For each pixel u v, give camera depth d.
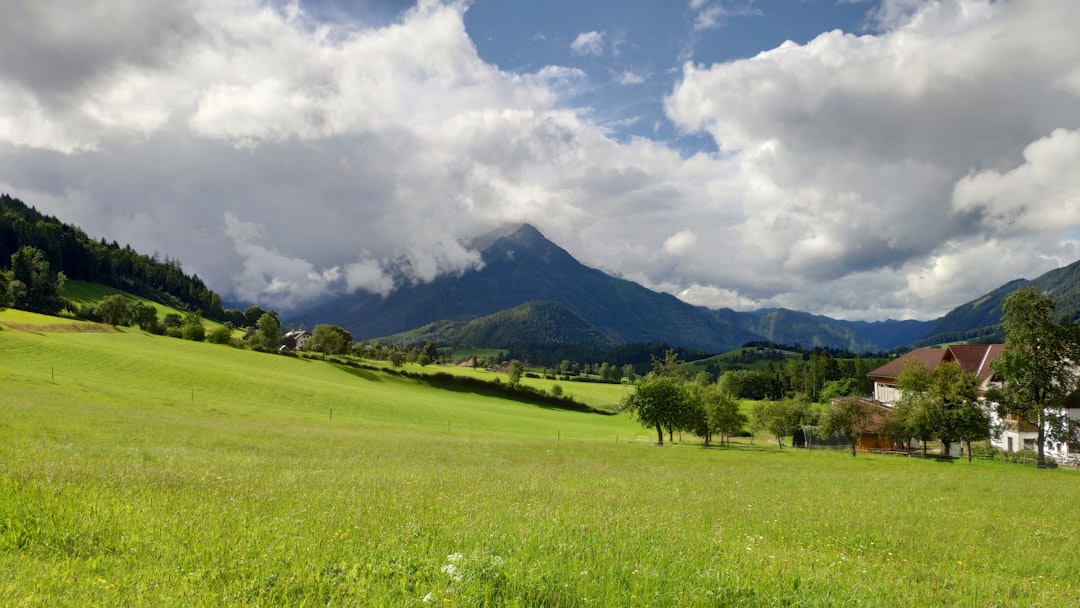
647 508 16.84
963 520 18.92
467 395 141.38
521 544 10.10
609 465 37.75
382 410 89.69
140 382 80.81
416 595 7.12
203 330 157.00
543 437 79.06
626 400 81.75
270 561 7.99
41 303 180.38
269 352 147.62
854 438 69.88
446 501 15.16
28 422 31.62
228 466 21.31
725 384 154.62
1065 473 48.56
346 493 15.35
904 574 10.87
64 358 85.69
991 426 64.69
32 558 7.70
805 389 188.50
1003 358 59.47
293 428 52.34
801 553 12.05
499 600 7.17
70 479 13.34
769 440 100.75
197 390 82.44
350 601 6.71
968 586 10.05
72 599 6.29
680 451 56.41
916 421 64.94
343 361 152.00
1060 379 56.56
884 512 19.80
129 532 9.12
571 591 7.75
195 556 8.14
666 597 7.75
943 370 70.38
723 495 22.50
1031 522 19.38
